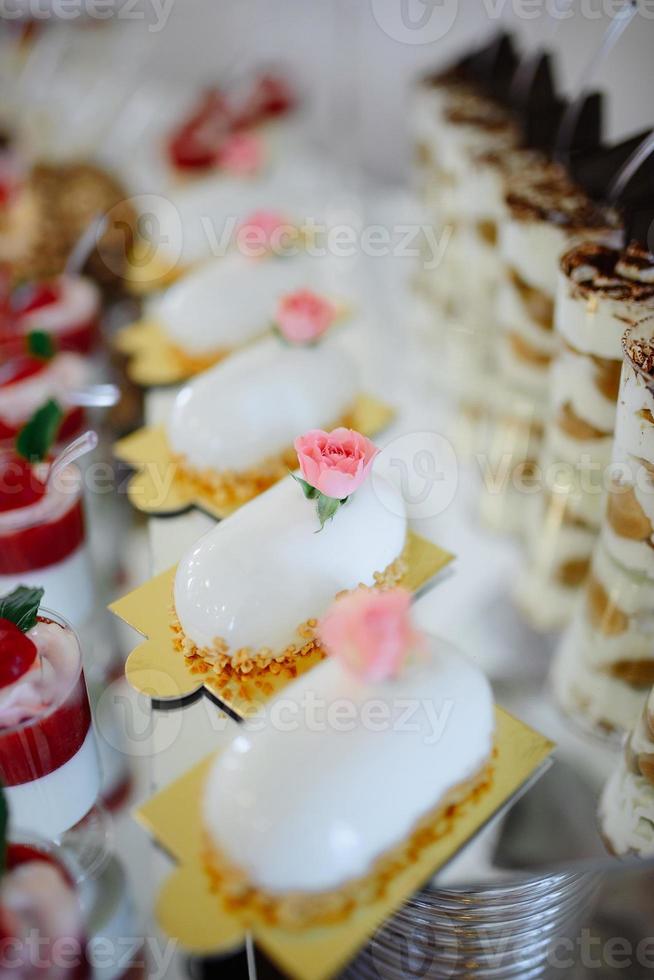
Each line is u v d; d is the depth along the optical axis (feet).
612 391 1.48
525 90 1.90
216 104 2.54
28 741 1.23
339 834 1.11
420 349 1.84
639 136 1.55
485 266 1.85
